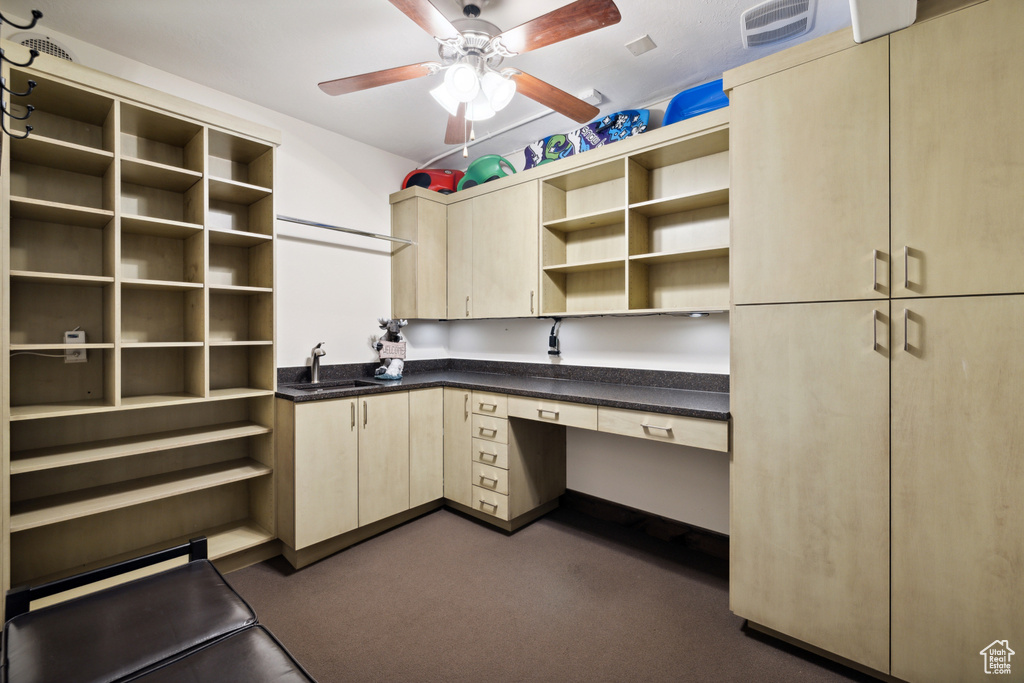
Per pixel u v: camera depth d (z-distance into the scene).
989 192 1.26
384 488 2.56
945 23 1.31
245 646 1.06
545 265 2.74
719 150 2.26
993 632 1.27
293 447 2.21
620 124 2.58
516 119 2.83
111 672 0.95
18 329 1.91
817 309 1.55
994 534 1.27
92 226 2.05
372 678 1.52
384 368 2.96
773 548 1.65
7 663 0.97
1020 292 1.23
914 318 1.37
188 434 2.23
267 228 2.40
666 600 1.97
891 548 1.42
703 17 1.91
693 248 2.19
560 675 1.54
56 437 1.99
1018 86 1.22
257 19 1.93
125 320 2.18
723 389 2.33
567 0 1.81
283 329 2.74
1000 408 1.25
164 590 1.26
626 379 2.68
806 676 1.53
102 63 2.12
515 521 2.67
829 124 1.51
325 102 2.62
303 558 2.26
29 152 1.81
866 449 1.46
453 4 1.80
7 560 1.63
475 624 1.80
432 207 3.21
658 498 2.60
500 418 2.58
